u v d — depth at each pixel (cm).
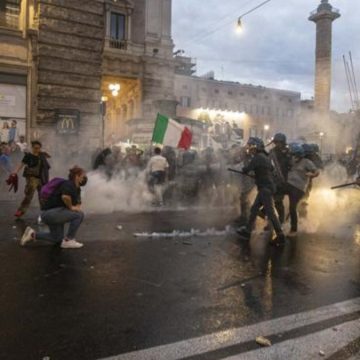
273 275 547
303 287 504
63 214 628
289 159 814
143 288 479
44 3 1653
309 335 374
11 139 1611
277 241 711
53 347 336
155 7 2734
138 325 382
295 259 629
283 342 359
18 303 421
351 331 384
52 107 1700
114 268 547
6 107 1600
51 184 642
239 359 328
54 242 660
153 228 816
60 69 1712
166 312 413
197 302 443
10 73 1603
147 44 2705
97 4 1800
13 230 750
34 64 1655
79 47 1756
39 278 497
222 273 546
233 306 435
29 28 1622
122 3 2603
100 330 369
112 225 832
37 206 1034
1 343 340
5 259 568
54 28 1683
